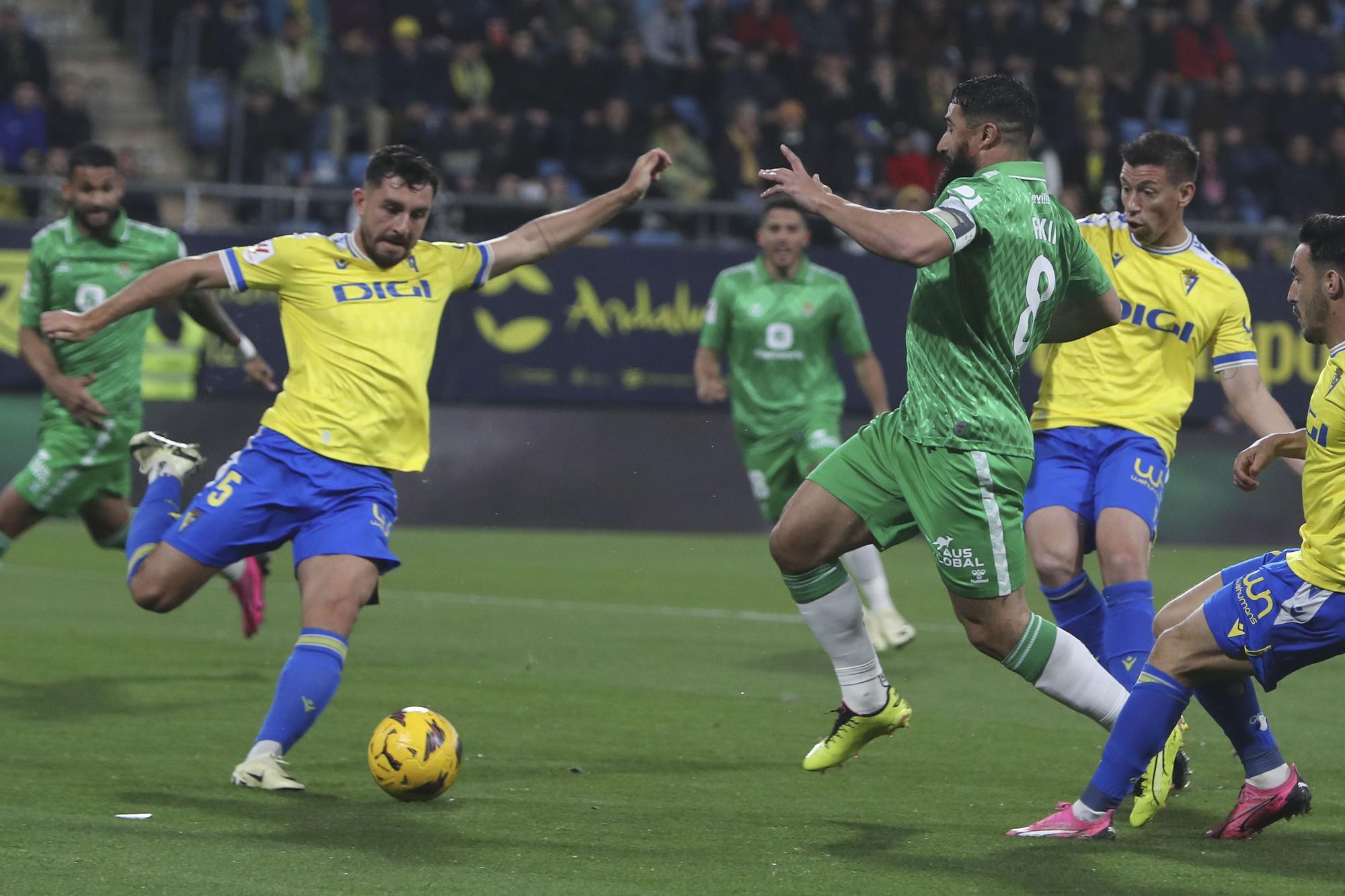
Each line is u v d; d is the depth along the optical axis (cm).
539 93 6184
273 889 1310
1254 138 6438
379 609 3378
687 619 3334
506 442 5166
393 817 1602
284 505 1747
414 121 5975
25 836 1467
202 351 4962
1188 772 1811
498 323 5178
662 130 5925
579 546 4738
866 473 1628
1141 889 1374
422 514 5116
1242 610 1504
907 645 3050
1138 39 6669
